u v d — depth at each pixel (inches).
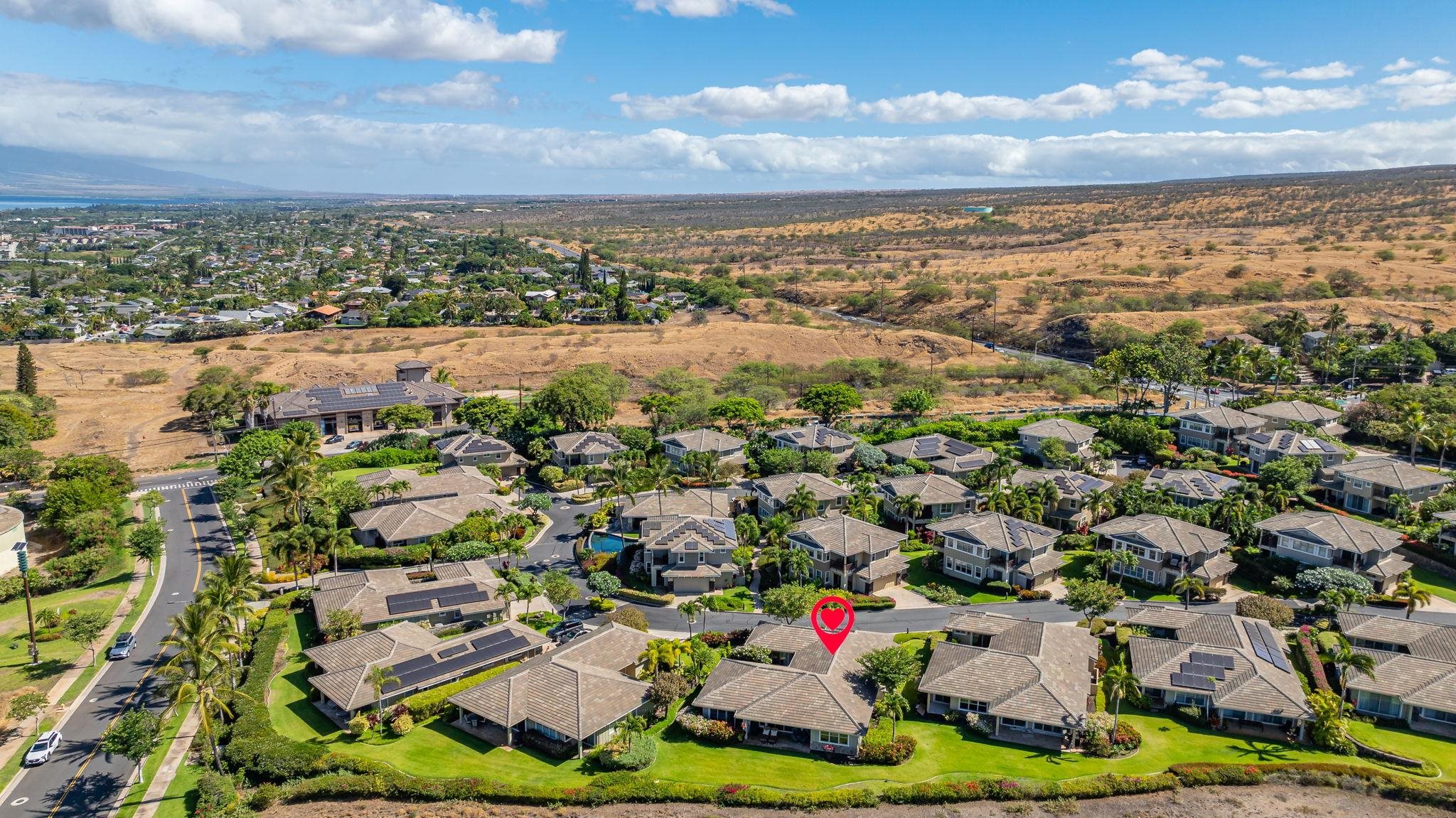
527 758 2687.0
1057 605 3759.8
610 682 2878.9
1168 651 3058.6
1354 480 4687.5
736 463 5374.0
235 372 7691.9
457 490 4845.0
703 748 2753.4
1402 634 3179.1
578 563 4178.2
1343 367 7573.8
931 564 4138.8
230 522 4670.3
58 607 3720.5
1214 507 4254.4
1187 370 6491.1
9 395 6427.2
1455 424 5531.5
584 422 6215.6
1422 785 2519.7
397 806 2491.4
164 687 2979.8
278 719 2893.7
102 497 4552.2
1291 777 2578.7
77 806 2486.5
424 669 3031.5
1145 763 2662.4
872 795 2495.1
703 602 3567.9
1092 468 5191.9
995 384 7780.5
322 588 3570.4
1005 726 2864.2
